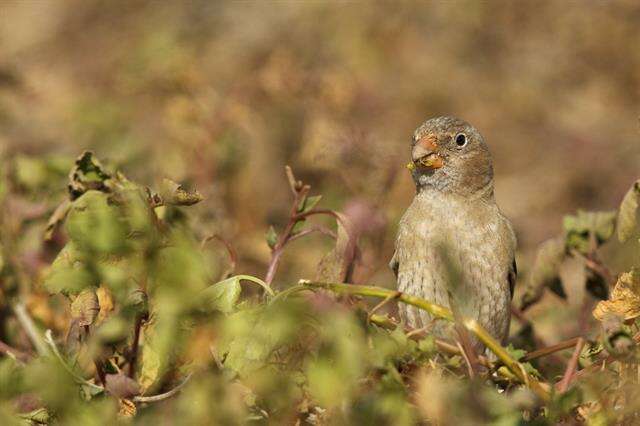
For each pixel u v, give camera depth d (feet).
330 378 19.35
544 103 61.41
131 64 52.80
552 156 58.80
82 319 22.35
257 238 39.99
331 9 62.59
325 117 47.62
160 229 23.77
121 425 20.95
